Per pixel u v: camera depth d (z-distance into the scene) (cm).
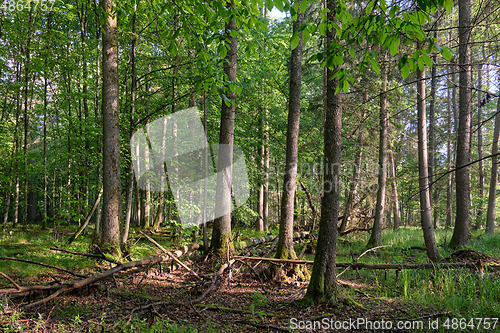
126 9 493
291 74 833
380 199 1358
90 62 1203
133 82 1029
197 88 363
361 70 291
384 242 1416
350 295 629
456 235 1194
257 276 777
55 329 407
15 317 411
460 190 1185
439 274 699
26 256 812
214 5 323
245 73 1359
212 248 898
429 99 1775
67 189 1255
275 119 1491
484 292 575
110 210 816
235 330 464
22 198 1912
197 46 390
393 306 571
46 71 1123
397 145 1766
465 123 1156
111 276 635
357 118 1473
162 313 511
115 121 848
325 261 589
